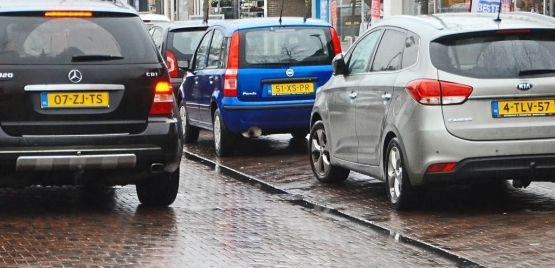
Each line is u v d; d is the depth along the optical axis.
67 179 15.34
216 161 22.78
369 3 49.88
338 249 13.20
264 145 25.77
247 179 19.78
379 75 16.50
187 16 74.12
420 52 15.41
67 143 15.00
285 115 23.09
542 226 14.45
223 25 24.58
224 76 23.25
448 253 12.87
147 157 15.27
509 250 12.98
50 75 14.98
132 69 15.31
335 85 18.22
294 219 15.38
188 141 26.98
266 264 12.31
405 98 15.36
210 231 14.41
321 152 19.09
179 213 15.86
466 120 14.91
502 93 14.94
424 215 15.50
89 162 15.05
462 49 15.22
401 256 12.76
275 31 23.39
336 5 52.56
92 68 15.14
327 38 23.55
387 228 14.55
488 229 14.33
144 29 15.79
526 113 15.01
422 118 15.01
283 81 23.14
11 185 15.38
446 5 41.75
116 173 15.42
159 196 16.23
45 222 15.06
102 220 15.23
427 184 15.20
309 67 23.28
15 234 14.15
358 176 19.89
